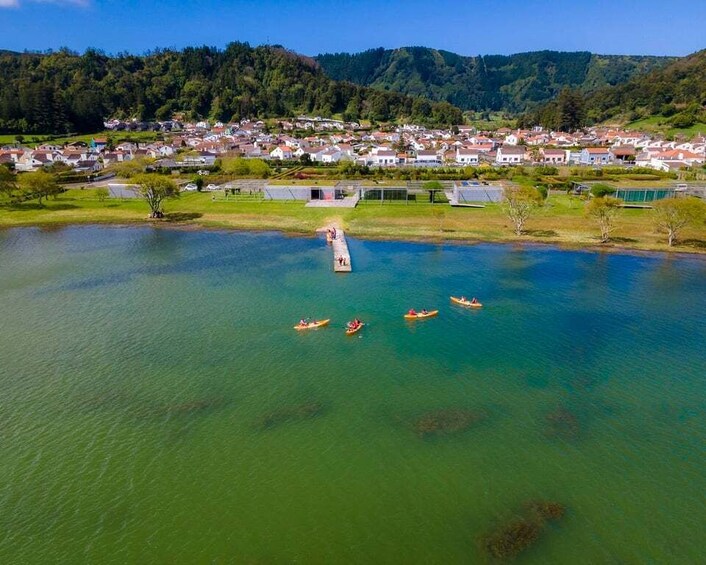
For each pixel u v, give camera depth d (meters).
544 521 32.09
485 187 126.81
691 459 37.59
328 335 57.62
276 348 54.56
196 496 34.16
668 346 54.91
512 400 45.03
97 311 64.56
